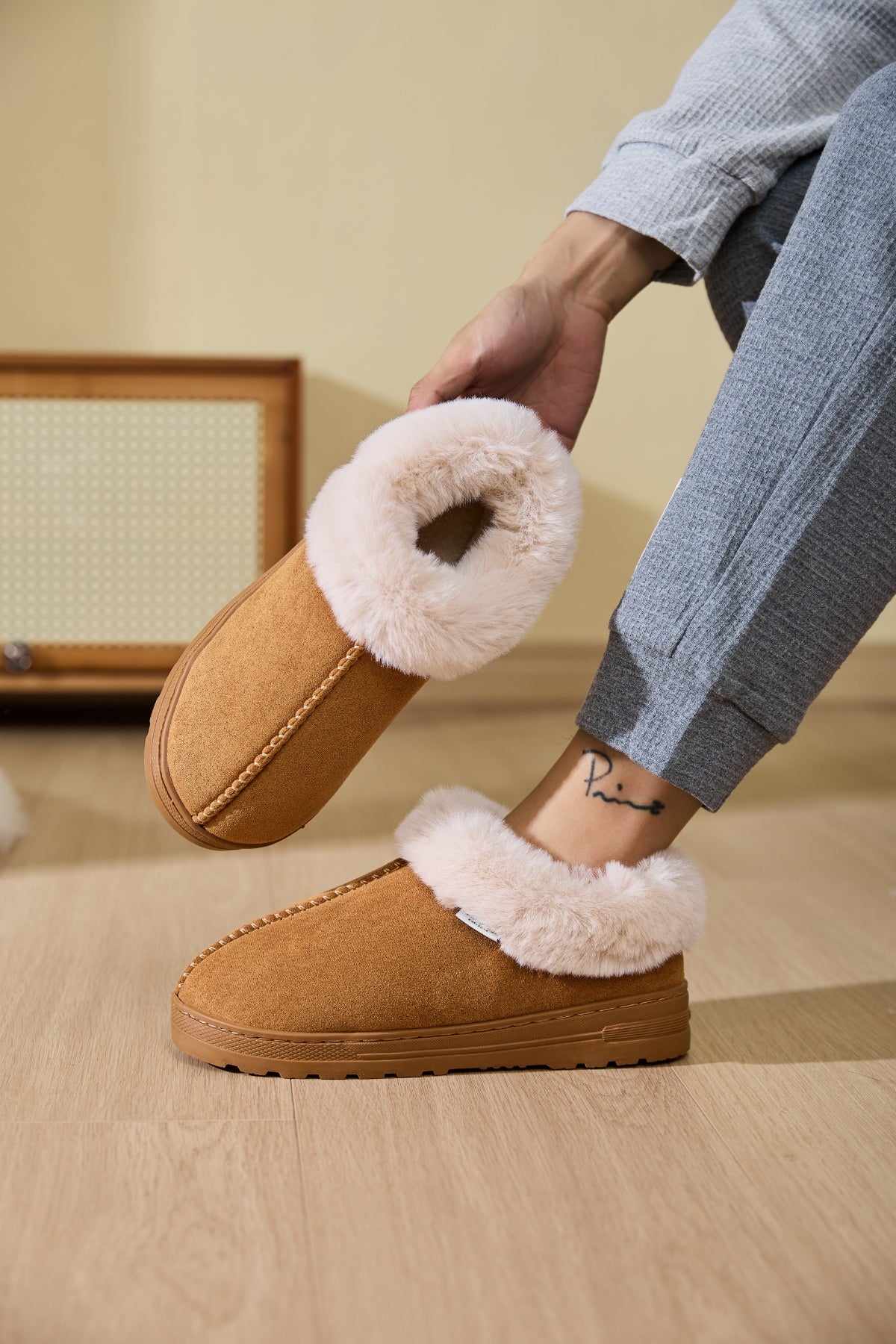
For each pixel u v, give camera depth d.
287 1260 0.54
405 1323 0.50
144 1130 0.66
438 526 0.72
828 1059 0.78
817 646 0.69
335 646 0.70
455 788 0.79
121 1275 0.52
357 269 2.08
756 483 0.67
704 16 2.07
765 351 0.68
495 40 2.05
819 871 1.24
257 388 1.81
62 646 1.83
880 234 0.66
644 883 0.73
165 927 1.00
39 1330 0.49
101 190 2.01
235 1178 0.61
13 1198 0.58
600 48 2.07
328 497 0.70
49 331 2.04
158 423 1.80
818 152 0.83
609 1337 0.49
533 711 2.13
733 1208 0.59
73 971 0.89
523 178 2.09
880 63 0.85
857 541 0.68
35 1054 0.75
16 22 1.96
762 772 1.71
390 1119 0.68
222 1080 0.72
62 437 1.79
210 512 1.82
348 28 2.03
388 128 2.05
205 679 0.72
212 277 2.06
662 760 0.70
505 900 0.72
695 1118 0.69
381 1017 0.73
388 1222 0.57
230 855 1.22
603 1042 0.76
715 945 1.01
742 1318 0.51
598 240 0.83
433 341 2.11
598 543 2.18
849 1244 0.56
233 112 2.02
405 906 0.74
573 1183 0.61
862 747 1.90
